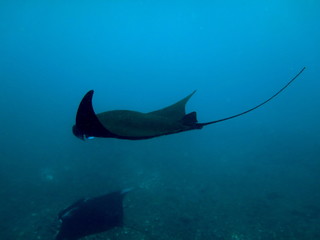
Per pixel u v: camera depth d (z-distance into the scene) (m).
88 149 23.23
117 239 8.73
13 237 9.96
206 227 10.92
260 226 10.89
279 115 44.16
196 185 15.34
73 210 9.35
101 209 9.64
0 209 12.66
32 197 13.97
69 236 8.47
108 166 18.86
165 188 14.62
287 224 10.95
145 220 10.84
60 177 17.12
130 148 23.38
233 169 18.34
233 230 10.67
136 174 17.03
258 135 28.95
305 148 21.58
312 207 12.27
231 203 13.09
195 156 21.80
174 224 10.85
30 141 28.31
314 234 10.05
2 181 16.50
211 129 36.41
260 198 13.60
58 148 25.05
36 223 10.87
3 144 26.70
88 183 15.74
